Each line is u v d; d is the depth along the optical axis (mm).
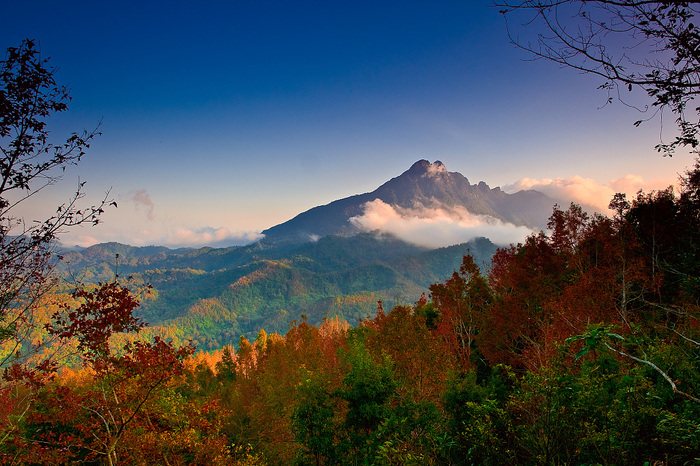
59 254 6422
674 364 5453
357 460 14008
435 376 17953
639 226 19438
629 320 14336
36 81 5254
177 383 11375
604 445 4660
